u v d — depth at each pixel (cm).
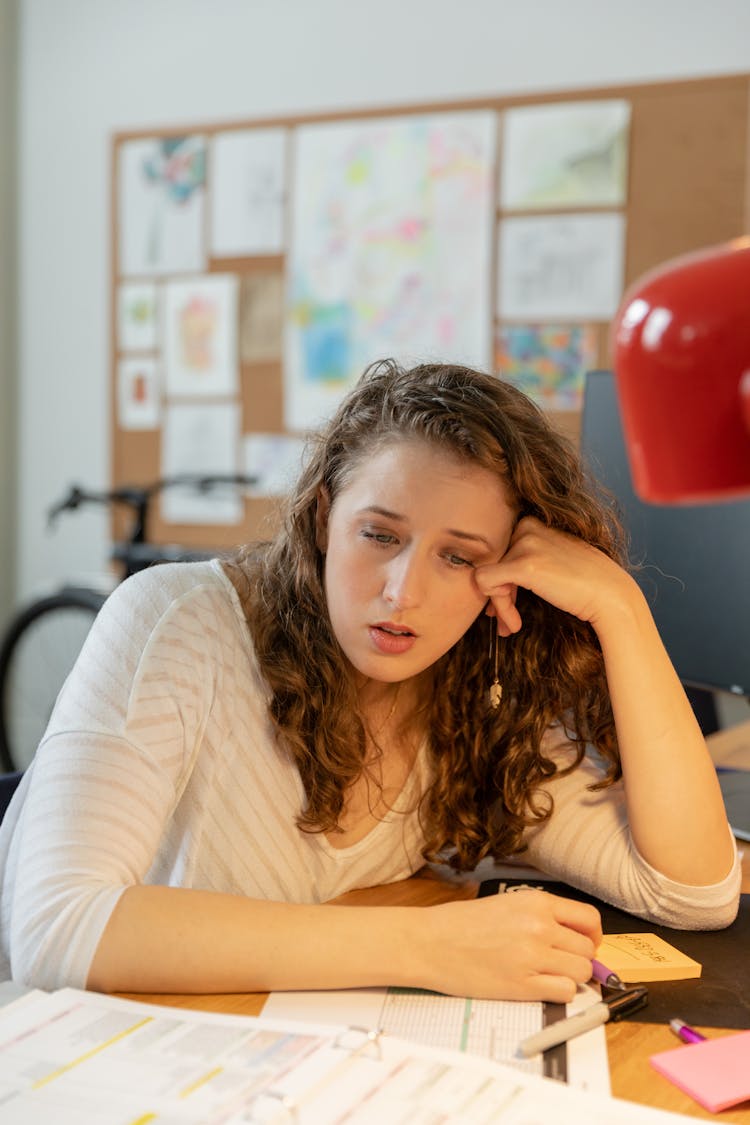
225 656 105
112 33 388
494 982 85
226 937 84
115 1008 78
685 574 141
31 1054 71
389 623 95
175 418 383
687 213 320
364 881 112
